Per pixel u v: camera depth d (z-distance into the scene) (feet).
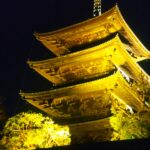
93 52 119.96
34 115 104.06
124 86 115.65
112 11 120.88
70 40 137.18
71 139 118.73
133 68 126.93
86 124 117.60
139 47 140.77
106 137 112.88
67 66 129.29
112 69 118.21
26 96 128.06
